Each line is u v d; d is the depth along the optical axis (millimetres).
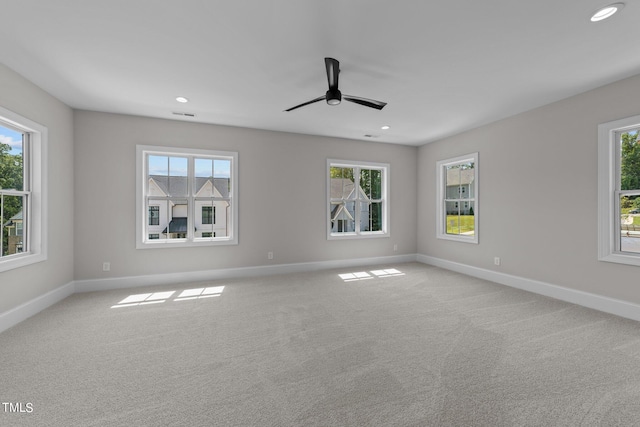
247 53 2484
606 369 1991
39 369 1999
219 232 4641
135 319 2918
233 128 4637
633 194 2982
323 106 3760
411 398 1690
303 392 1754
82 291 3846
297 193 5082
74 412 1573
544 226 3730
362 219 5848
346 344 2377
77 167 3826
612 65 2691
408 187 6043
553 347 2311
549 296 3648
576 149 3379
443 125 4598
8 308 2713
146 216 4258
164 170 4344
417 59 2588
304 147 5129
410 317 2961
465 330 2643
